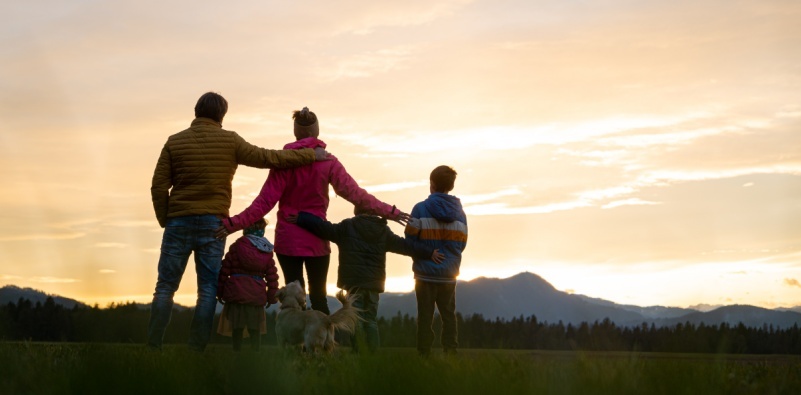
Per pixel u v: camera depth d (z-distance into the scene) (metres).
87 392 3.35
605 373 3.29
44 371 3.83
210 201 7.52
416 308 8.12
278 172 7.71
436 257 7.99
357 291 7.59
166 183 7.56
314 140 7.89
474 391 3.16
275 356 3.79
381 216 7.81
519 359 3.93
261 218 7.75
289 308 7.55
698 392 3.28
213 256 7.55
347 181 7.75
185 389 3.44
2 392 3.60
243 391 3.52
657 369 3.42
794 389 3.90
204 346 7.44
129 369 3.47
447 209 8.02
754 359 5.44
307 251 7.62
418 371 3.33
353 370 3.59
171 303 7.48
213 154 7.51
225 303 8.31
